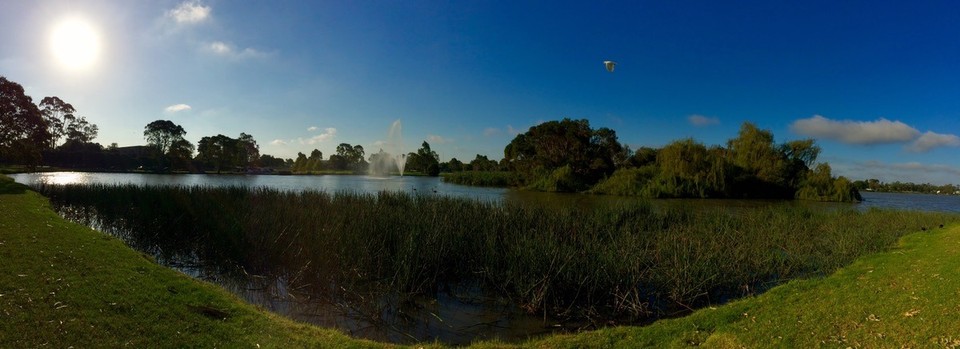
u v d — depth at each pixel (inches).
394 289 404.8
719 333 264.1
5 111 1402.6
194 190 928.9
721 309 312.7
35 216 535.5
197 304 278.2
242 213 641.0
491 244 454.3
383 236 508.1
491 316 364.8
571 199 1499.8
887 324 261.9
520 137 2493.8
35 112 1509.6
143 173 2800.2
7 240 382.3
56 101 1955.0
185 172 3085.6
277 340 240.4
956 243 498.0
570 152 2183.8
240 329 250.2
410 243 434.0
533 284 374.3
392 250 487.5
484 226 537.6
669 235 562.6
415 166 3858.3
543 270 390.9
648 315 368.5
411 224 519.8
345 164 4261.8
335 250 457.1
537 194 1815.9
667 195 1680.6
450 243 466.9
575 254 420.2
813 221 791.1
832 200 1678.2
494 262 434.9
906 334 246.8
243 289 408.5
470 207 689.6
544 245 434.3
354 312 360.2
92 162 2765.7
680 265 409.7
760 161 1786.4
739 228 689.6
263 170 3811.5
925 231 661.9
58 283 284.8
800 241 605.3
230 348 223.6
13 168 2153.1
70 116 2016.5
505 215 636.1
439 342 311.0
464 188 2111.2
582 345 253.6
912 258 439.5
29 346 202.1
